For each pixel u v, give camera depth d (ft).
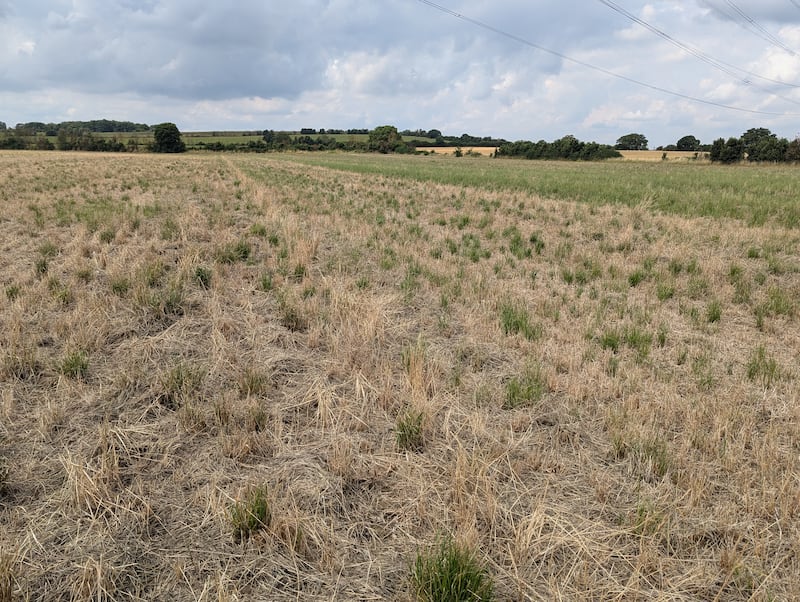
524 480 10.98
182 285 21.38
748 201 51.78
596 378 15.38
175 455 11.49
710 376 15.15
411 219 44.50
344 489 10.63
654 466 11.21
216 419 12.65
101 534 9.11
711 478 10.96
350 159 240.12
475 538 8.96
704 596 8.21
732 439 12.21
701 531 9.41
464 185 77.87
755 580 8.36
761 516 9.87
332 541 9.16
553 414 13.50
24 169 98.68
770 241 32.50
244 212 42.34
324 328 18.53
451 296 22.93
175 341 16.97
